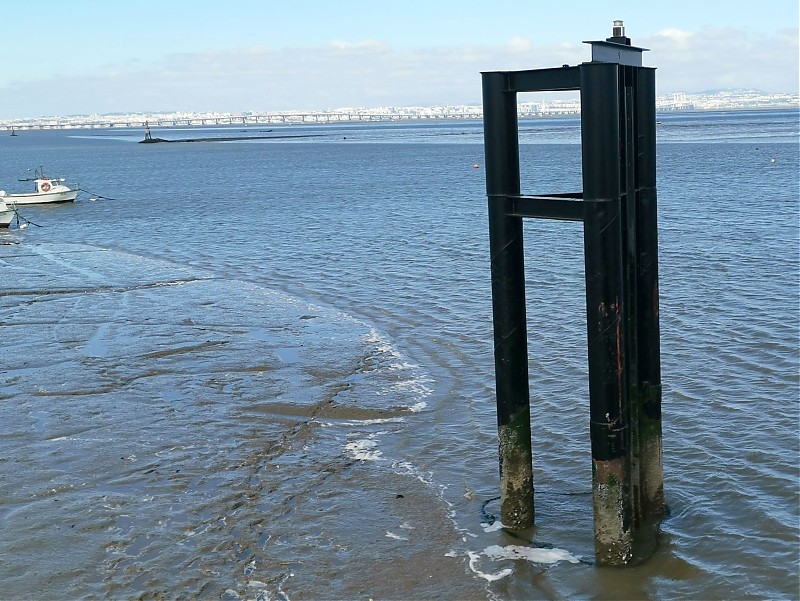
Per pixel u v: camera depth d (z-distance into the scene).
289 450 15.24
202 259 35.91
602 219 10.36
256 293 28.34
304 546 11.98
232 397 17.94
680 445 14.92
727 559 11.47
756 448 14.61
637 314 11.62
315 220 47.62
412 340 21.97
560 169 80.31
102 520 12.73
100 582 11.12
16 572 11.37
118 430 16.22
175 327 23.70
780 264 28.72
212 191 70.69
